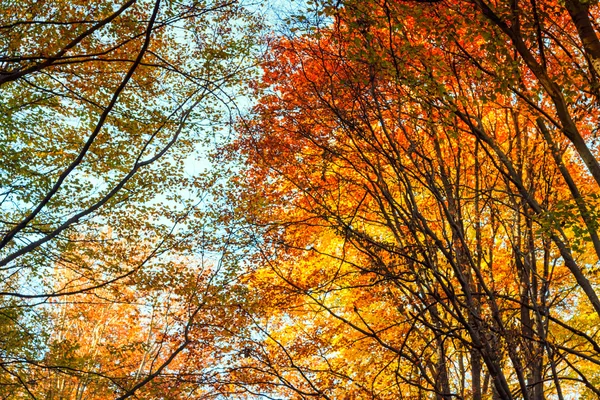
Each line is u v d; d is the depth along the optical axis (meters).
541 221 7.21
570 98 7.57
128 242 12.12
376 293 10.52
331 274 11.36
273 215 11.46
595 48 7.14
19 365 10.12
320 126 9.67
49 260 11.16
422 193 10.77
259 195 11.14
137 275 11.04
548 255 9.64
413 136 8.77
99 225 12.05
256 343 9.47
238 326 10.39
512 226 9.86
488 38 7.23
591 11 8.71
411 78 7.12
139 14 9.30
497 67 7.45
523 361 9.09
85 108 10.95
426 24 7.29
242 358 10.37
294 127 10.28
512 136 10.59
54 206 11.42
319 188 10.03
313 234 11.60
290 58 10.10
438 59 7.28
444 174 8.62
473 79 8.42
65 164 11.55
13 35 8.42
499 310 8.18
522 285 9.09
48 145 11.57
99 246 11.85
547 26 8.70
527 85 9.46
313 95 9.48
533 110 8.45
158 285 10.86
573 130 7.26
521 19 7.86
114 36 9.60
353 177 10.42
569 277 11.20
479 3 7.20
